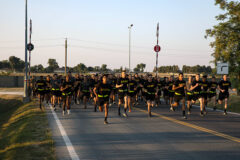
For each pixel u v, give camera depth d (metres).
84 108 14.74
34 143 6.46
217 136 7.46
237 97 18.16
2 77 49.22
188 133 7.87
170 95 15.08
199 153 5.75
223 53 23.67
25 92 19.44
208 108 14.83
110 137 7.35
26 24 18.69
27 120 10.50
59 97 15.18
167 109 14.33
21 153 5.62
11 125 11.33
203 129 8.49
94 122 9.91
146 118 10.95
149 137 7.34
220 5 24.28
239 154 5.68
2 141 7.71
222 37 24.08
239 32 23.81
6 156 5.55
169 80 15.19
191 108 14.90
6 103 23.75
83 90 14.62
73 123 9.66
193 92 11.95
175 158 5.39
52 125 9.23
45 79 15.54
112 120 10.42
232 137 7.32
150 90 11.37
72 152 5.84
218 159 5.32
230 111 13.48
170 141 6.86
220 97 12.47
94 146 6.37
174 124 9.47
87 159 5.33
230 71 23.94
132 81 13.11
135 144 6.56
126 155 5.61
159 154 5.68
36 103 17.72
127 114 12.23
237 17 23.75
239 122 9.95
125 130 8.35
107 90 9.54
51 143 6.46
